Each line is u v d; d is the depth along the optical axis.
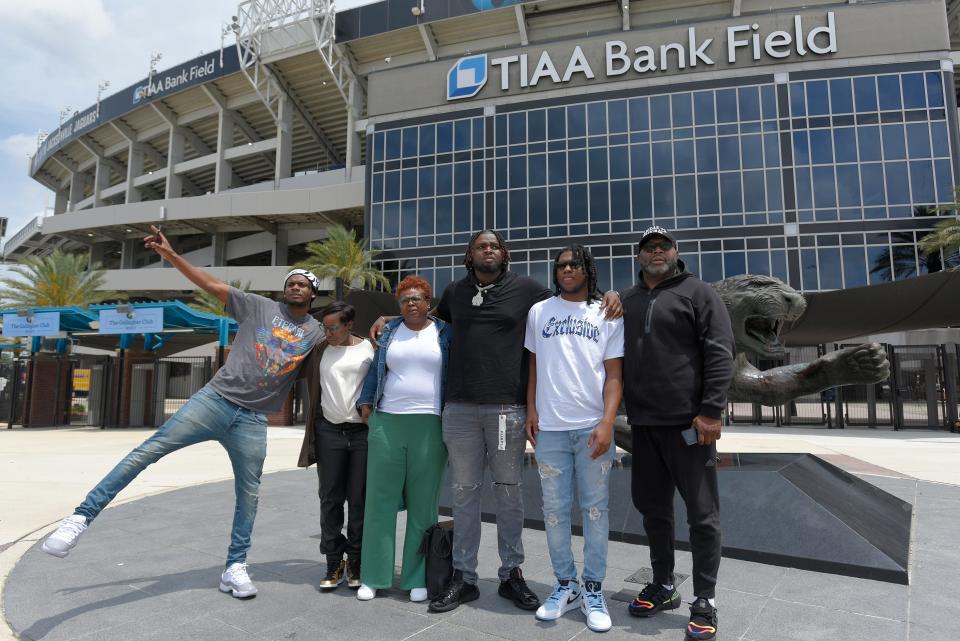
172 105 48.59
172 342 21.61
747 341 4.48
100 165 57.53
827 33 25.45
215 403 3.22
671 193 25.84
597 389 2.96
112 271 42.00
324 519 3.43
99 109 52.12
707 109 26.09
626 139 26.80
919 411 18.12
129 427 18.34
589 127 27.36
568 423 2.95
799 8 25.98
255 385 3.30
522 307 3.13
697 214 25.42
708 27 26.61
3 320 18.66
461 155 29.11
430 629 2.83
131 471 2.99
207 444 11.84
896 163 24.14
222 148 46.66
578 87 27.83
